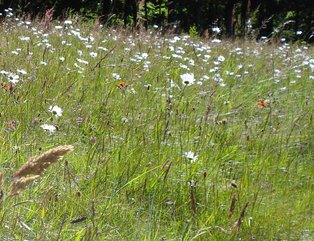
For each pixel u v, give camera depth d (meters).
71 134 4.80
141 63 7.48
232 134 5.45
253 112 6.51
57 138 4.66
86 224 3.50
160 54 8.52
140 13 9.91
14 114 4.92
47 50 7.15
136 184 4.16
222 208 4.13
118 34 10.09
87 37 8.84
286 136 5.59
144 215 3.91
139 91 6.29
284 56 10.19
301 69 9.30
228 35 13.20
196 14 36.06
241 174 4.77
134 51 8.45
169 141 4.96
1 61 6.30
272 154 5.27
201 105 6.20
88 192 3.92
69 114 5.18
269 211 4.25
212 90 6.81
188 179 4.31
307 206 4.57
